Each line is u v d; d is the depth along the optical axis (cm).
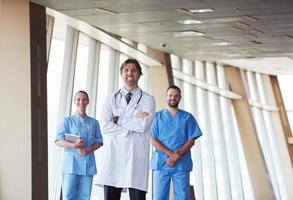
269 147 1666
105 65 920
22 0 633
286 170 1664
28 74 618
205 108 1334
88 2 649
